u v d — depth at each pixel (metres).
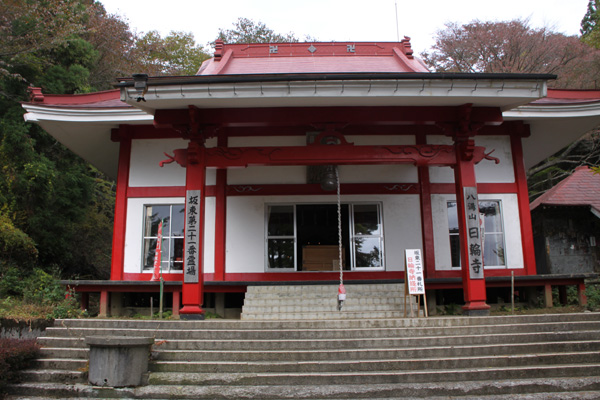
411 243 11.15
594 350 7.00
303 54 15.27
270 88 8.44
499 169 11.57
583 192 14.91
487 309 8.77
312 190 11.30
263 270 10.98
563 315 8.04
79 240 17.08
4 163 13.48
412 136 11.49
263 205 11.27
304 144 11.39
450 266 11.05
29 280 12.37
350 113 9.27
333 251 11.19
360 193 11.30
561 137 12.51
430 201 11.30
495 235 11.38
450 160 9.49
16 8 13.73
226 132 11.45
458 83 8.48
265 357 6.73
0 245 12.98
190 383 6.23
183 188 11.34
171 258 11.11
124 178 11.39
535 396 5.79
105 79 22.81
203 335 7.45
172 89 8.42
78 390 6.13
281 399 5.88
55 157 15.82
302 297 9.62
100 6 23.33
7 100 14.60
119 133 11.43
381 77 8.27
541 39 25.14
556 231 14.71
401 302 9.60
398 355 6.75
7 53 13.87
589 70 22.47
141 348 6.38
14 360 6.51
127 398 6.02
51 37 15.22
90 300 12.75
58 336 7.76
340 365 6.43
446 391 5.93
